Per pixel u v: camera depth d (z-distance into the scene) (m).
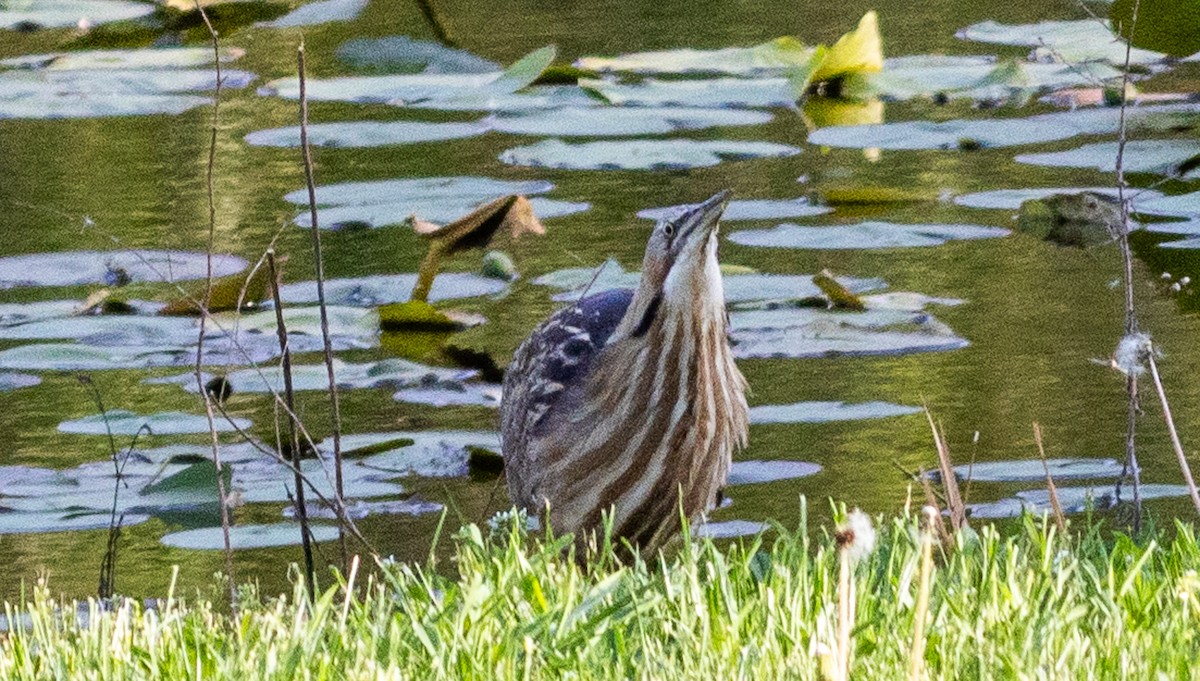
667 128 18.27
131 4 24.72
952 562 7.59
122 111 19.20
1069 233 14.90
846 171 16.86
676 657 6.76
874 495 10.16
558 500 9.83
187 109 19.64
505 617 7.12
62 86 20.47
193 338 12.90
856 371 12.16
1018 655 6.45
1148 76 20.16
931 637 6.61
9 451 11.16
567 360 9.91
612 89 19.52
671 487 9.56
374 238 15.09
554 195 16.12
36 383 12.31
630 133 18.08
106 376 12.41
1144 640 6.57
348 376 12.12
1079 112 18.42
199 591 9.18
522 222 13.29
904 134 17.56
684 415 9.44
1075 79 19.55
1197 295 13.25
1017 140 17.25
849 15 23.53
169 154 17.75
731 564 7.89
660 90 19.58
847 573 5.82
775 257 14.59
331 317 13.31
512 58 21.27
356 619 7.31
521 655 6.82
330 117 19.23
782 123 18.91
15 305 13.58
